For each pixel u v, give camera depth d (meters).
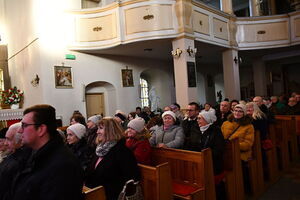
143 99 12.87
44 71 8.23
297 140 5.95
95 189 1.79
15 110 7.53
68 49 8.77
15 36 10.20
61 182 1.37
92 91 9.88
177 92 8.32
